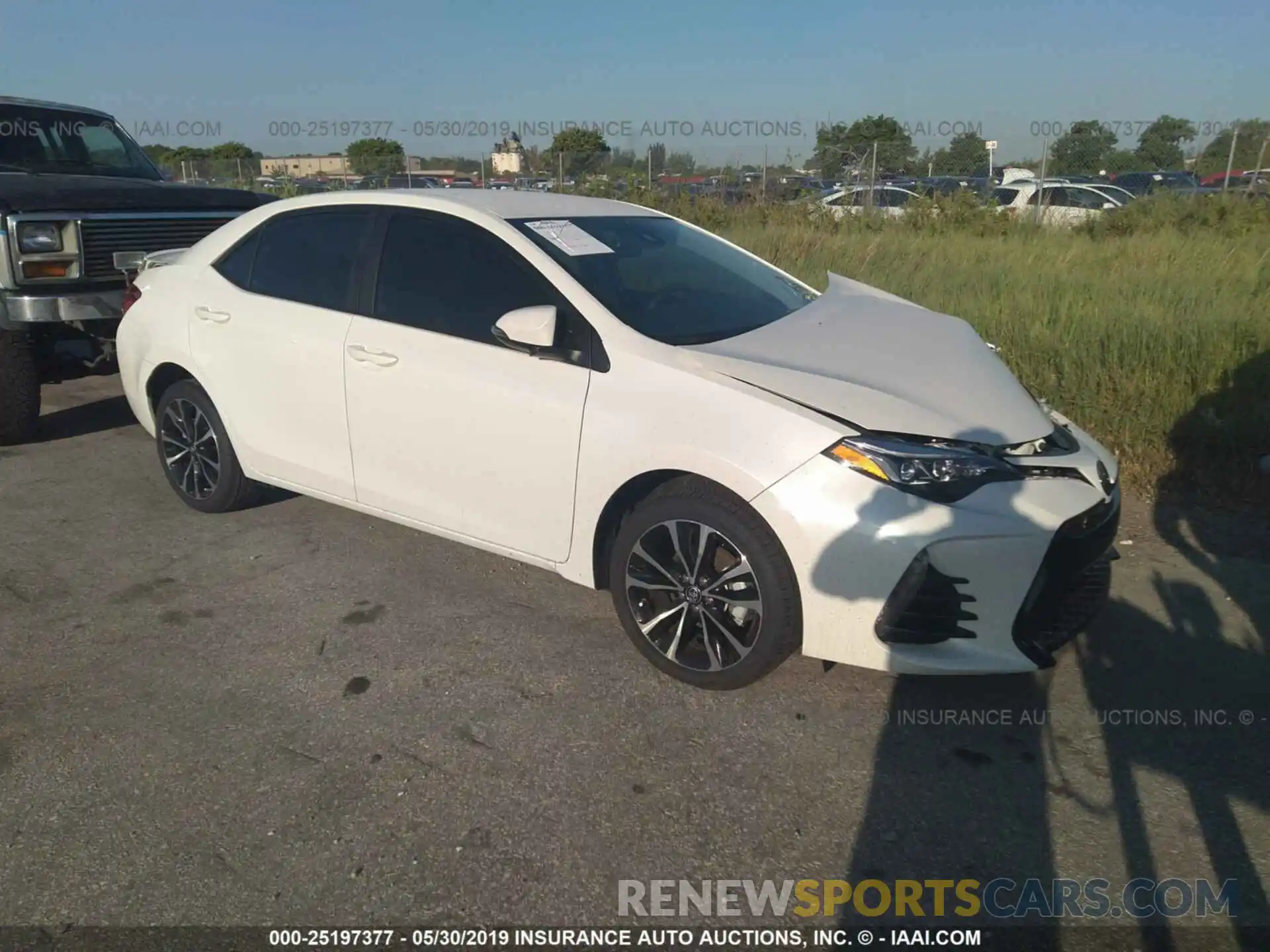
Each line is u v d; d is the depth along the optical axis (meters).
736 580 3.22
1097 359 5.98
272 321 4.37
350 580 4.29
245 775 2.96
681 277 4.00
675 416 3.25
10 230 5.58
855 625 3.05
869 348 3.64
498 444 3.68
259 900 2.49
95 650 3.69
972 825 2.77
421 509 4.02
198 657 3.64
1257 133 15.46
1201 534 4.71
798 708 3.31
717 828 2.75
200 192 6.66
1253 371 5.68
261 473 4.60
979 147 20.08
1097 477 3.28
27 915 2.44
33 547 4.61
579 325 3.54
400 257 4.06
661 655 3.45
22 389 5.91
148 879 2.55
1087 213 14.38
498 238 3.82
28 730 3.19
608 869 2.60
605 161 19.23
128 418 6.88
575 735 3.16
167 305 4.81
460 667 3.57
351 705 3.33
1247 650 3.67
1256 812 2.80
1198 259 9.44
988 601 3.03
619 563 3.47
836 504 3.01
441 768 2.99
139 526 4.88
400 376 3.92
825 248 10.88
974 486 3.02
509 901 2.49
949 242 11.65
